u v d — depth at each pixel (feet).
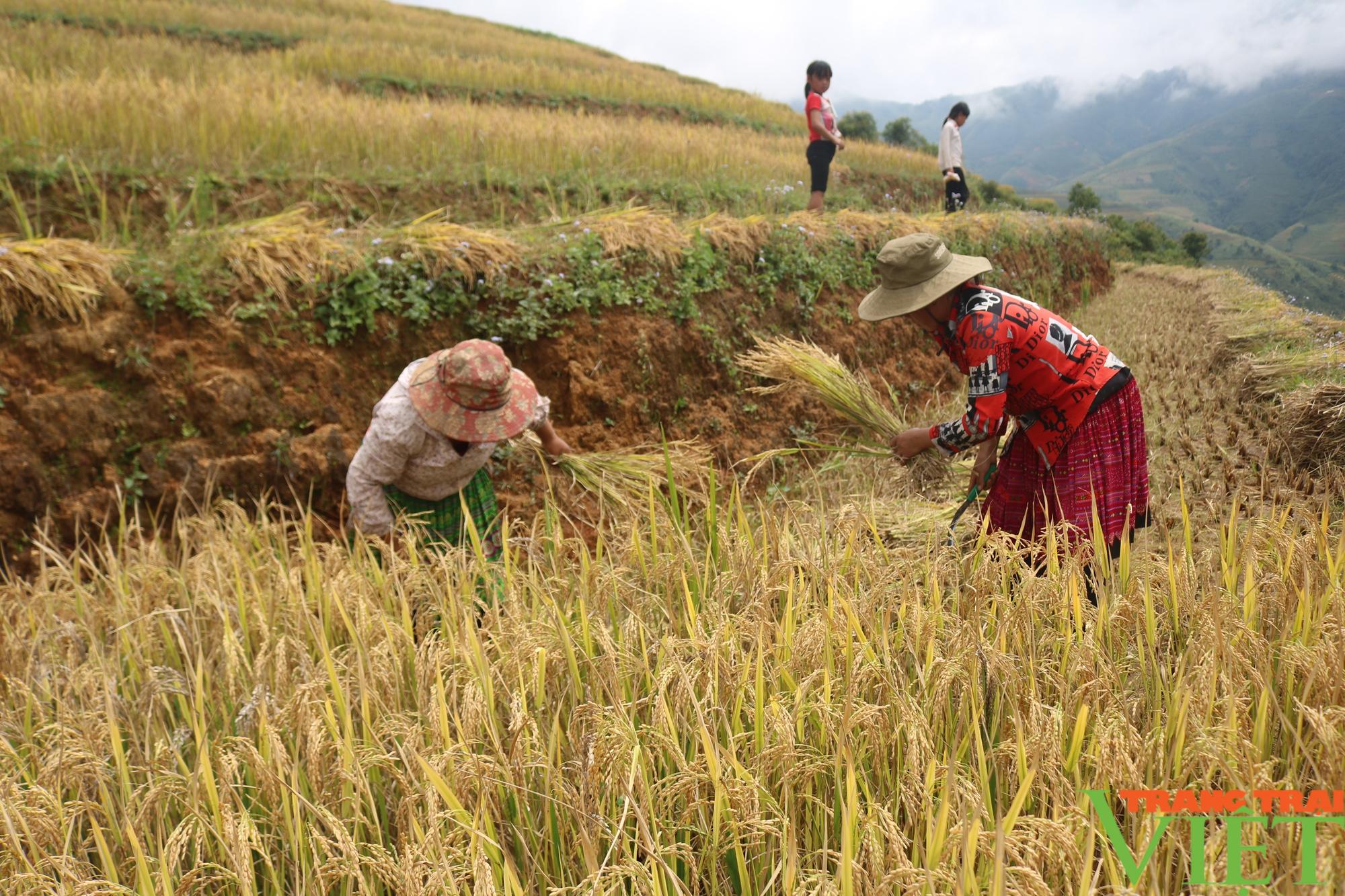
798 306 24.48
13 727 8.86
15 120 21.76
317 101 31.17
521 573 11.09
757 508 16.83
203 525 14.17
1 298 14.62
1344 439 15.07
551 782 7.51
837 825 7.29
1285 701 7.69
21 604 12.10
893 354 26.84
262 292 17.10
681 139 39.22
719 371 21.85
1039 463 11.72
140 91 25.84
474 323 18.92
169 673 9.59
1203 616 8.25
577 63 93.20
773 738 7.62
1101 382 10.87
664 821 7.18
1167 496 15.35
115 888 6.40
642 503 13.99
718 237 23.71
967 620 9.07
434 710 7.68
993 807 7.31
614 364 20.08
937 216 37.14
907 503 14.15
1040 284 40.14
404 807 7.43
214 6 75.00
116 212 20.27
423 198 25.44
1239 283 39.42
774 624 9.00
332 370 17.46
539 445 14.07
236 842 6.53
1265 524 10.42
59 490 14.71
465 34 95.81
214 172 22.38
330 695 9.01
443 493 12.28
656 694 8.18
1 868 6.97
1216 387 20.99
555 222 22.76
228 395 16.19
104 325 15.49
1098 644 8.46
